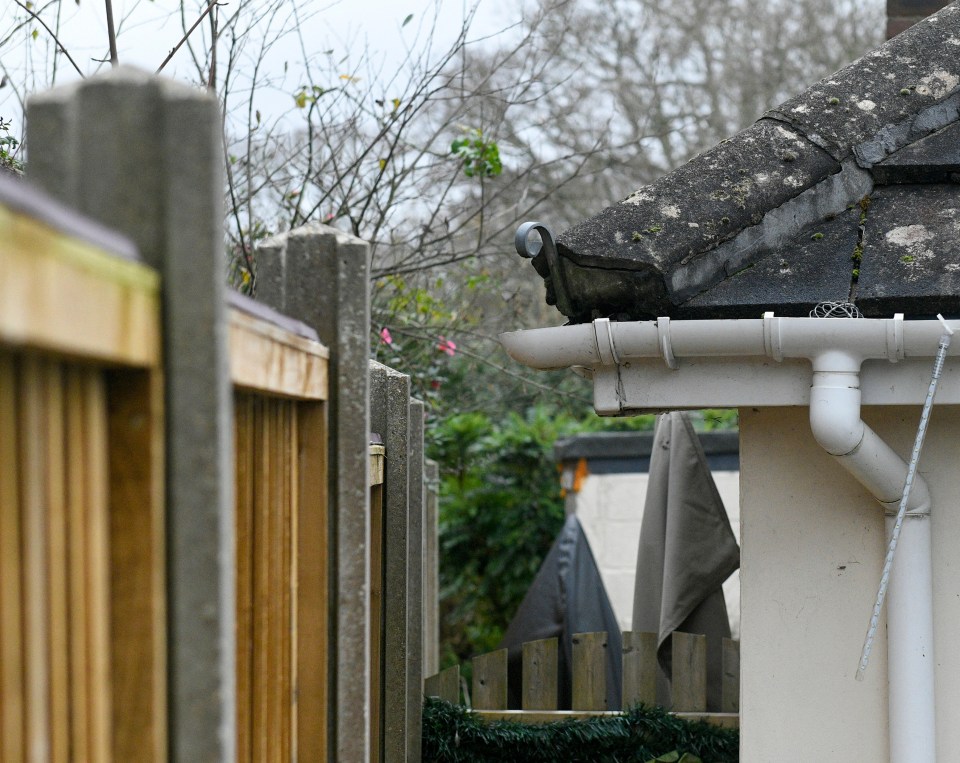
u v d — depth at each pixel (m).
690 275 4.52
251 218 8.24
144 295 1.65
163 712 1.72
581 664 8.02
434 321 10.62
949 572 4.63
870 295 4.28
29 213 1.22
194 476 1.74
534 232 4.72
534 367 4.62
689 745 7.30
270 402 2.72
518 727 7.36
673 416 8.43
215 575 1.75
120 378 1.71
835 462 4.79
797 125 5.18
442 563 15.38
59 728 1.52
